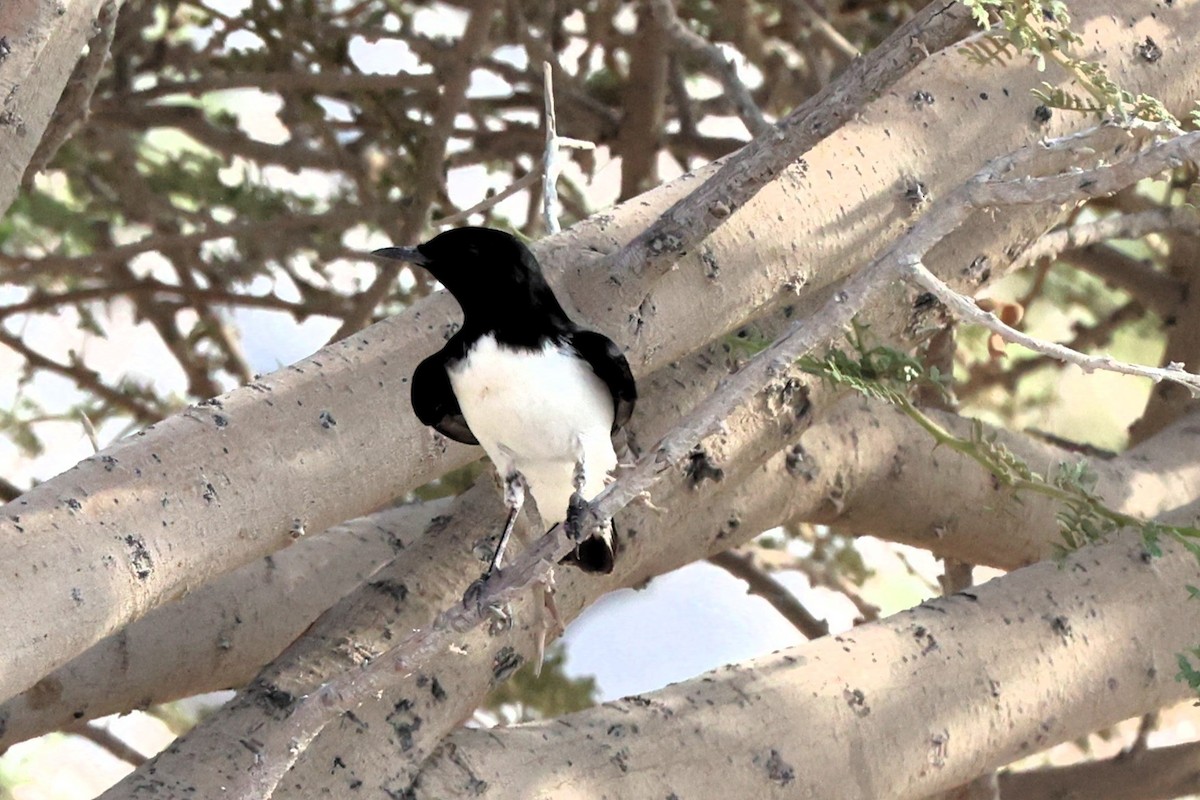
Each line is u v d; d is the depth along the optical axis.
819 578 13.95
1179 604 8.53
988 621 8.23
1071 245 11.02
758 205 7.59
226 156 14.09
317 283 17.23
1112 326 14.82
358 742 7.12
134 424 14.34
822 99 6.85
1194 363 12.99
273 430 6.52
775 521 9.94
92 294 13.59
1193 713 17.17
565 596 7.91
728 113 15.20
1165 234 13.35
